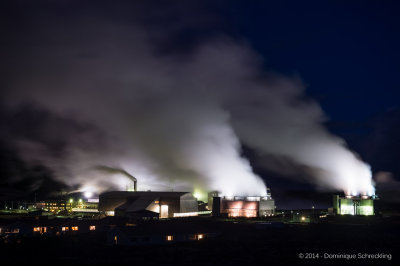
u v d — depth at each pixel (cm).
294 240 6569
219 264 4712
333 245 6081
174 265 4662
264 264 4750
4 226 7394
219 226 8238
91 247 5891
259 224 7981
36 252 5522
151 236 6069
